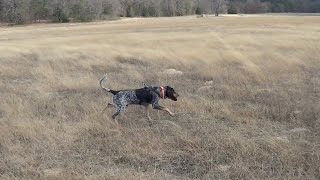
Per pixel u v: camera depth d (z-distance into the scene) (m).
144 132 9.12
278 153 7.57
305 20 60.78
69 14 77.94
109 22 72.88
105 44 29.28
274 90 13.16
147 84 15.18
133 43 29.62
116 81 15.80
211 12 113.81
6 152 8.09
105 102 11.88
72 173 7.02
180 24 57.62
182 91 13.68
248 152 7.61
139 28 51.16
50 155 7.95
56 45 29.64
